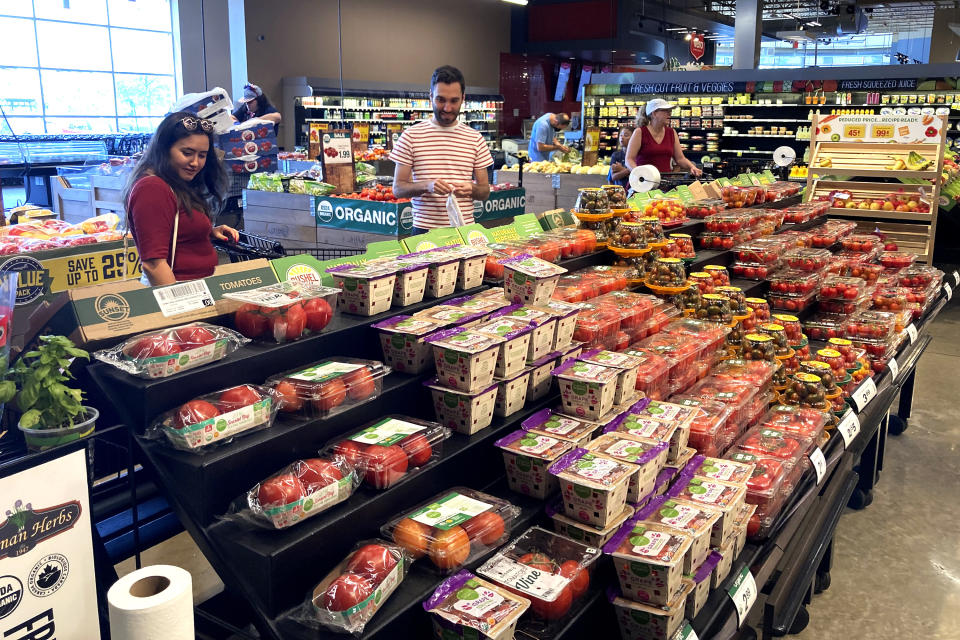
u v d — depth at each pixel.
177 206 2.62
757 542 2.45
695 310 3.34
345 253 6.27
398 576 1.74
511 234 3.28
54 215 5.08
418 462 1.97
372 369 2.05
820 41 26.58
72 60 15.33
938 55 22.31
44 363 1.46
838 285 4.35
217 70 15.84
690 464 2.44
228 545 1.64
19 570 1.37
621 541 1.97
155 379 1.69
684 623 1.99
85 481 1.47
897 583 3.27
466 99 19.53
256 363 1.90
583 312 2.77
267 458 1.77
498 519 1.95
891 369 4.02
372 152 9.54
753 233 4.55
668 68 17.45
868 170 6.68
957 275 6.08
